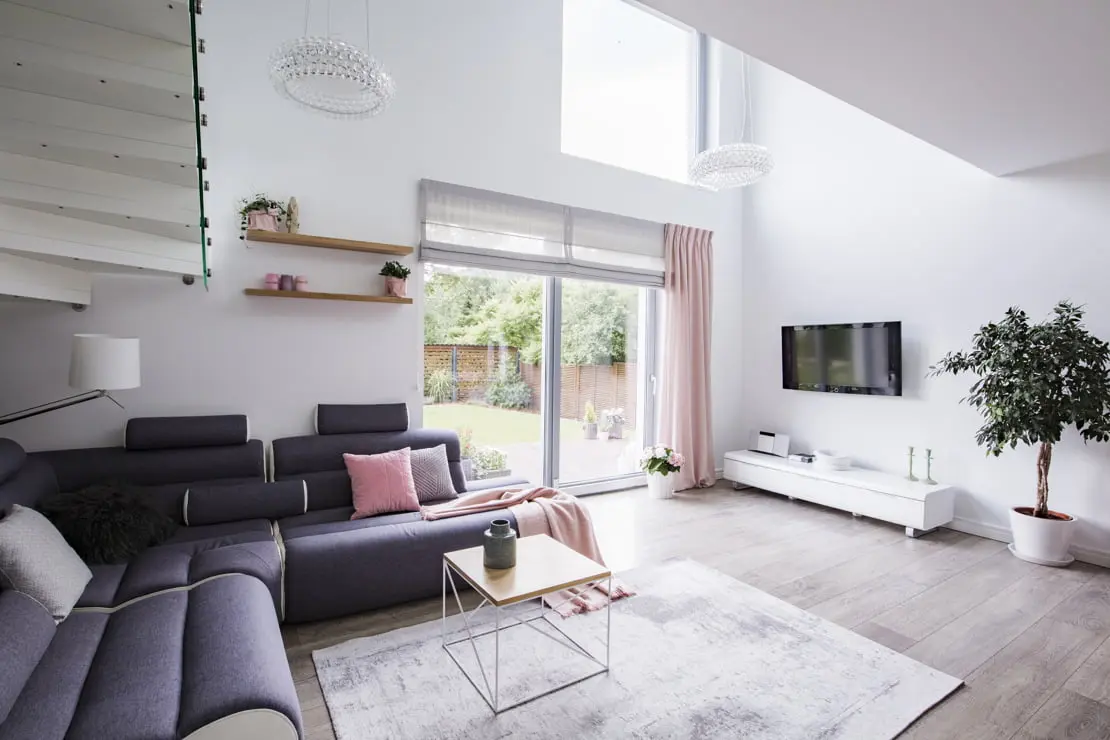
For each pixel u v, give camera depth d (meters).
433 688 2.02
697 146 5.32
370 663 2.17
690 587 2.90
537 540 2.48
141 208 2.44
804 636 2.41
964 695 2.03
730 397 5.45
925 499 3.63
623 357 5.00
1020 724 1.87
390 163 3.70
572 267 4.41
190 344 3.15
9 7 1.82
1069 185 3.43
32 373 2.82
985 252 3.80
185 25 1.93
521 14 4.23
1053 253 3.50
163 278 3.09
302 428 3.45
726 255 5.42
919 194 4.16
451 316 4.04
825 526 3.95
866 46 2.16
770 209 5.23
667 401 4.96
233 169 3.24
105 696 1.32
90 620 1.75
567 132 4.63
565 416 4.63
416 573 2.64
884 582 3.00
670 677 2.10
